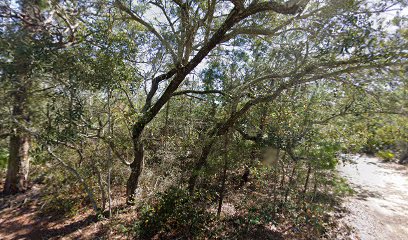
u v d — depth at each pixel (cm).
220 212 761
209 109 799
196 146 707
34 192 872
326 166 643
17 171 860
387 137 638
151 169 829
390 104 592
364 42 485
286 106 732
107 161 749
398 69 526
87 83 441
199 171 697
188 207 680
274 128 706
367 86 605
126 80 545
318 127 728
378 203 1063
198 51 761
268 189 938
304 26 583
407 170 1648
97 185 828
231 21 624
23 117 471
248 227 712
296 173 889
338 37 500
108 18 547
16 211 757
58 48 378
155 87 786
